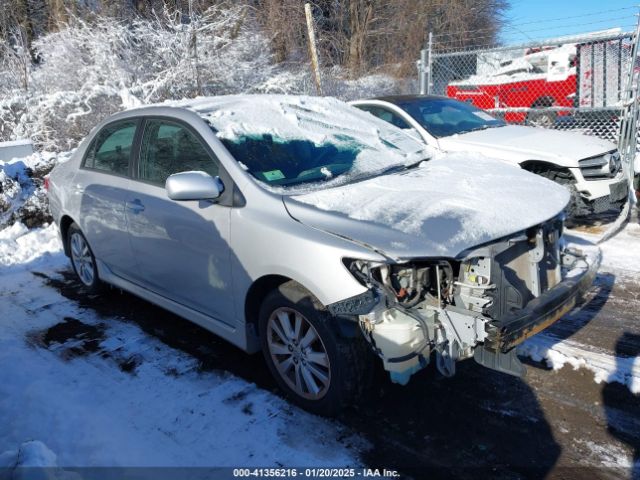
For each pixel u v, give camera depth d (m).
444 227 2.77
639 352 3.64
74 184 4.83
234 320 3.41
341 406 2.95
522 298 2.91
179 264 3.69
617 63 8.96
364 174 3.63
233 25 13.39
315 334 2.96
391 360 2.70
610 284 4.86
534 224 2.96
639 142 8.19
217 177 3.39
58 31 13.87
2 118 11.60
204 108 3.87
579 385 3.30
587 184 5.86
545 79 12.45
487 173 3.70
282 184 3.31
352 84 16.78
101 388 3.46
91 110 11.34
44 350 4.04
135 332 4.27
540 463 2.67
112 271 4.72
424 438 2.88
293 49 16.77
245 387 3.41
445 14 22.42
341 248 2.72
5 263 5.99
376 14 21.08
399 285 2.71
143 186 3.98
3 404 3.34
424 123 6.73
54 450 2.88
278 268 2.96
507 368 2.70
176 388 3.43
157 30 12.73
